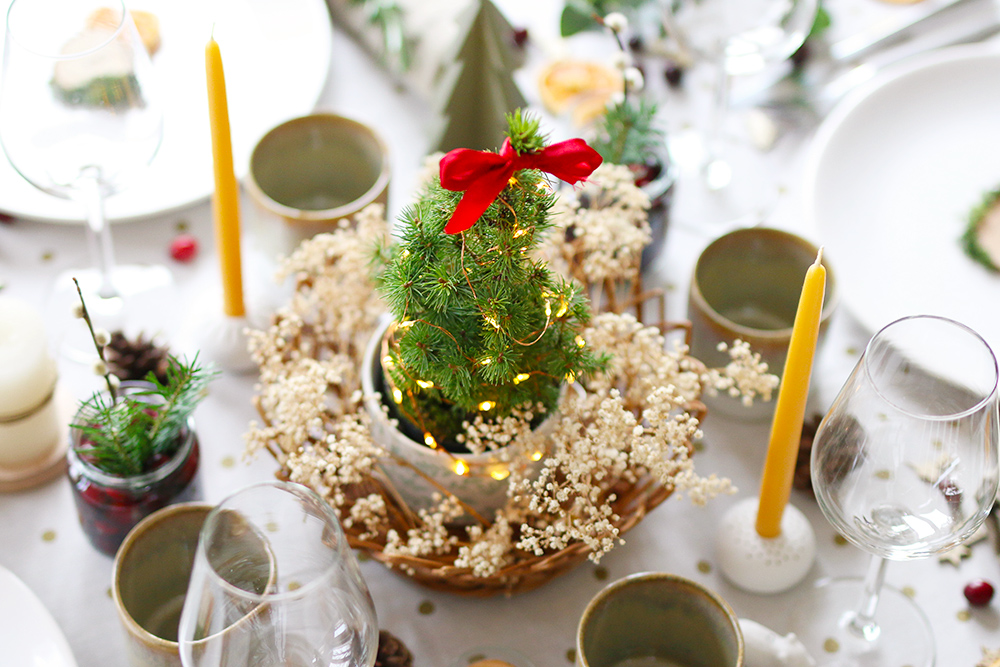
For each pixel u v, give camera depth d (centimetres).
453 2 104
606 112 89
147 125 82
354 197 96
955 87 100
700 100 107
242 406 88
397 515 78
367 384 77
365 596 65
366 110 105
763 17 93
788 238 86
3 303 81
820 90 107
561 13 105
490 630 78
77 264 95
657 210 89
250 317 88
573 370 71
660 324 83
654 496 76
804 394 71
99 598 79
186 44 105
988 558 81
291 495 65
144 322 92
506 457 73
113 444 74
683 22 95
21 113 78
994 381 64
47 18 80
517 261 67
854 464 69
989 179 96
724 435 87
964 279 92
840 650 78
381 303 82
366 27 107
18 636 73
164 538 73
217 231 83
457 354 69
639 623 72
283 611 62
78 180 82
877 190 97
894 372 70
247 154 94
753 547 79
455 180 61
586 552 75
